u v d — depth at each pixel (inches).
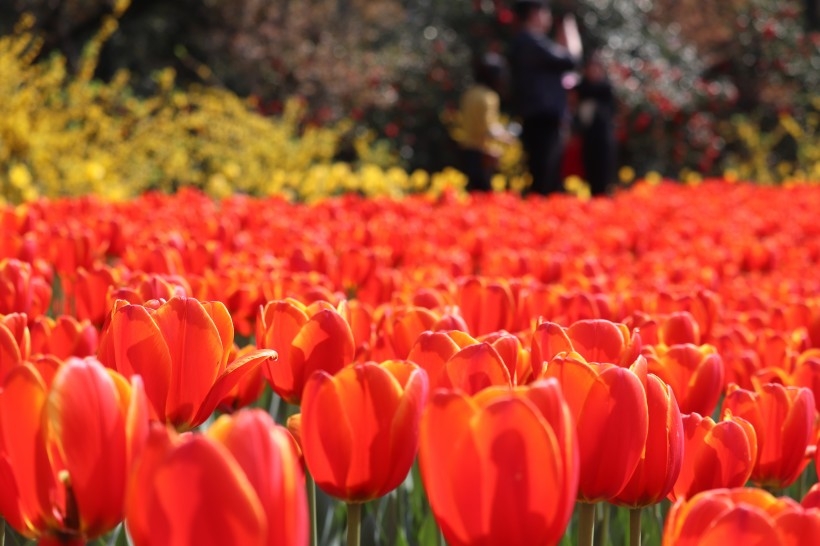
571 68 573.6
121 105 564.4
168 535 40.5
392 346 92.4
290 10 818.8
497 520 49.9
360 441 59.9
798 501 102.3
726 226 313.9
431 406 50.6
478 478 49.7
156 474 40.2
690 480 69.6
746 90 983.0
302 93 786.2
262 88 793.6
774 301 161.3
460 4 879.1
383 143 792.3
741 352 106.8
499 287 114.7
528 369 82.0
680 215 362.9
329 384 59.5
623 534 96.9
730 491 51.0
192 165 537.3
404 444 60.0
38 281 122.9
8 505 53.7
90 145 466.6
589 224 311.1
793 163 971.3
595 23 879.1
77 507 51.3
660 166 869.8
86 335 87.4
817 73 985.5
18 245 158.6
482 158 626.2
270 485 41.7
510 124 809.5
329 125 773.3
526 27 575.8
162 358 68.3
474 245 240.8
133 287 118.0
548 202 393.1
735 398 76.9
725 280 218.1
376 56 860.0
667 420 65.0
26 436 52.3
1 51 441.1
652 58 887.1
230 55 805.2
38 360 63.3
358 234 233.6
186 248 170.7
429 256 208.4
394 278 153.0
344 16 880.9
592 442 61.8
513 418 49.1
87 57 486.6
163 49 853.8
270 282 129.3
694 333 109.8
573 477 50.9
